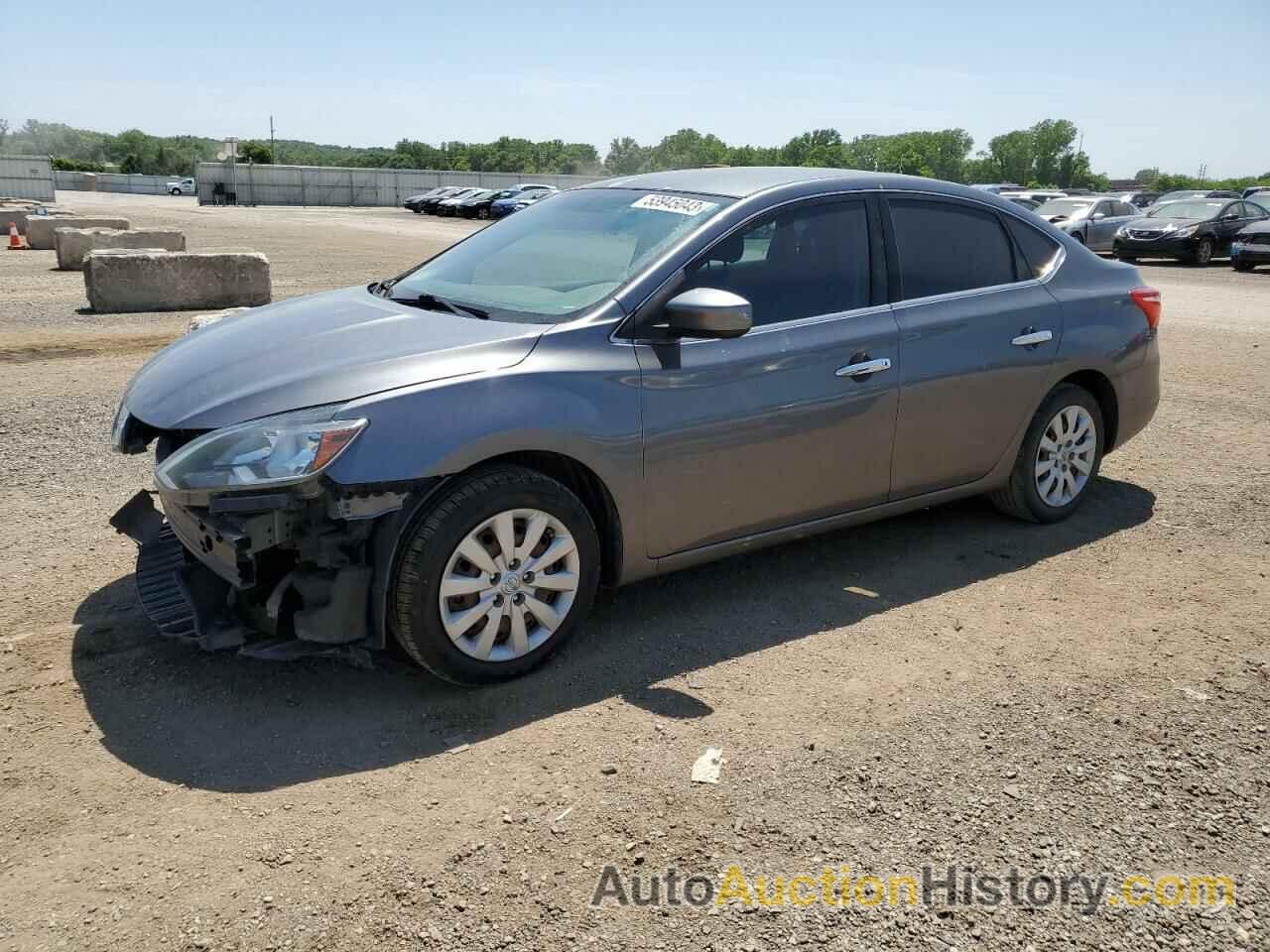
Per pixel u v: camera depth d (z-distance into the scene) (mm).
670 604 4164
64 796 2834
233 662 3598
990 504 5289
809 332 4008
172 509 3451
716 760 3062
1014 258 4816
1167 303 14750
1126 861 2666
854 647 3822
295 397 3182
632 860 2621
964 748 3156
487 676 3434
